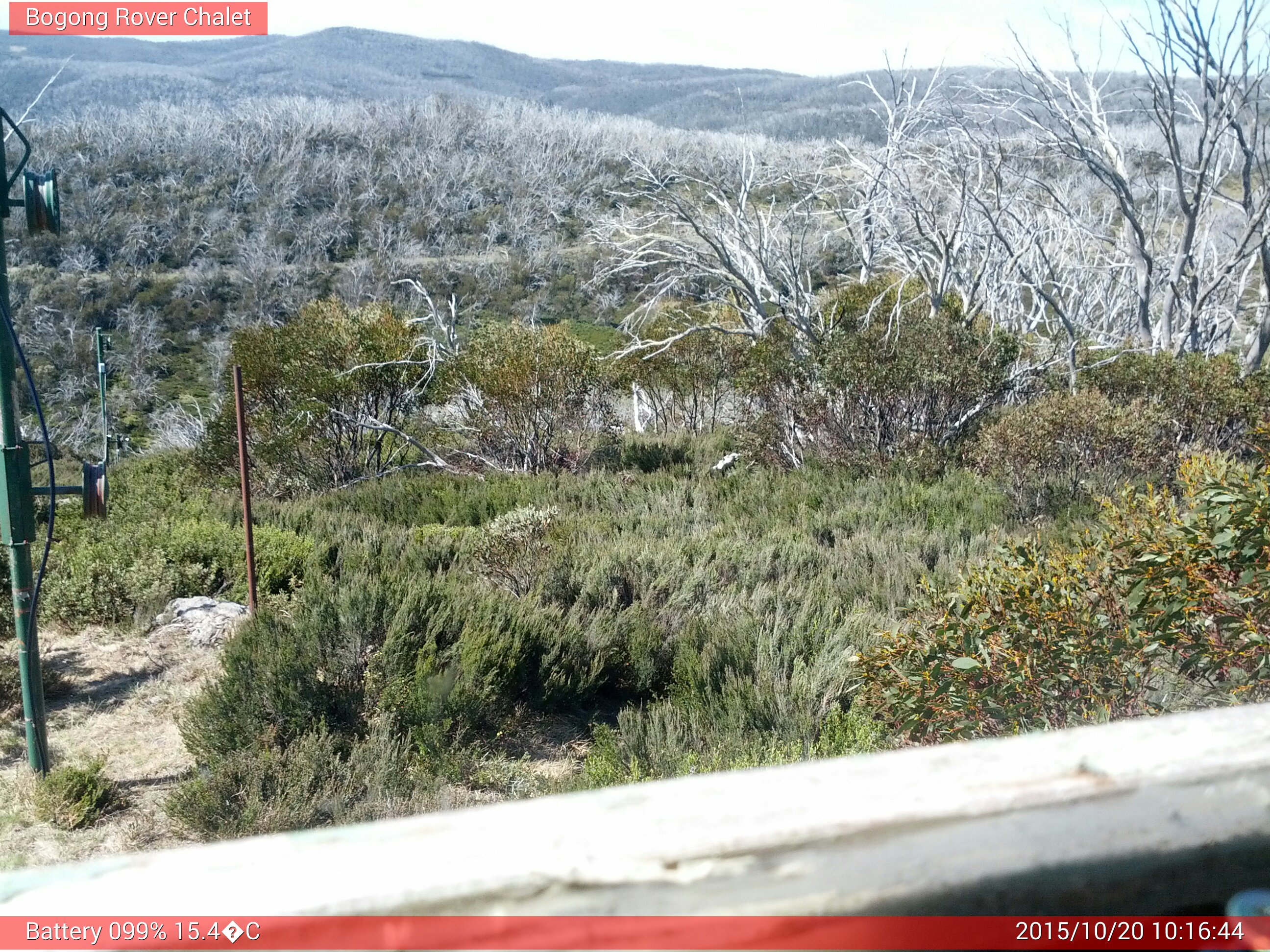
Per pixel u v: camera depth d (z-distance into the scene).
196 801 4.88
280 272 52.59
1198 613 3.37
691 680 6.10
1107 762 0.63
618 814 0.55
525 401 15.37
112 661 7.21
